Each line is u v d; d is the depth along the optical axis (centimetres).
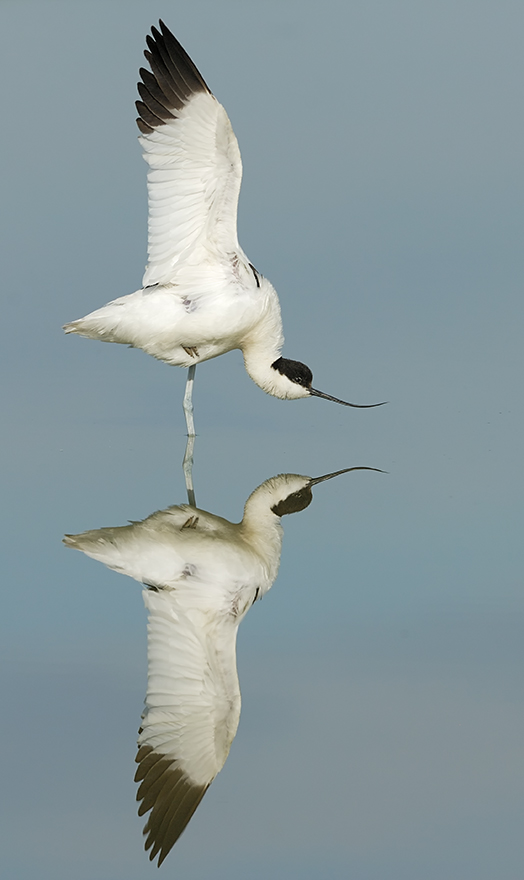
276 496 1216
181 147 1208
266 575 1012
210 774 722
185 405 1442
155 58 1172
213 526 1134
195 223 1260
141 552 1056
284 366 1429
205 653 852
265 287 1341
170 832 673
